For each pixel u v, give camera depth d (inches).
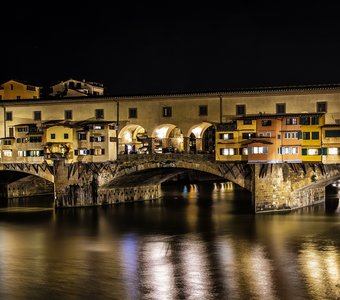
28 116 3750.0
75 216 3181.6
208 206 3636.8
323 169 2994.6
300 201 3272.6
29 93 4379.9
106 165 3481.8
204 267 1903.3
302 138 3031.5
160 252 2159.2
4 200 4205.2
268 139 3038.9
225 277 1770.4
